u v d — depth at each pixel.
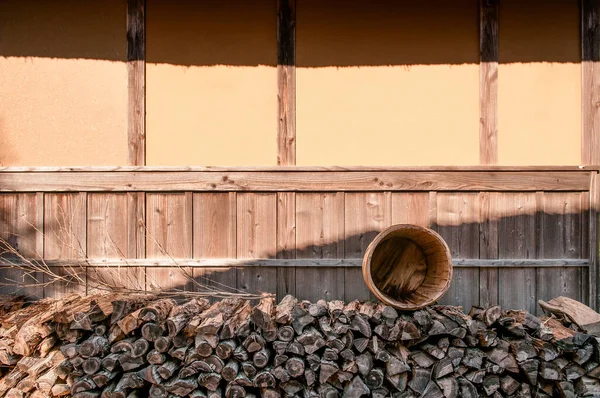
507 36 3.42
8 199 3.39
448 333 2.60
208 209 3.40
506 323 2.68
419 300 2.79
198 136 3.44
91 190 3.37
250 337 2.53
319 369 2.56
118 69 3.44
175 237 3.39
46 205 3.38
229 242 3.38
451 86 3.45
